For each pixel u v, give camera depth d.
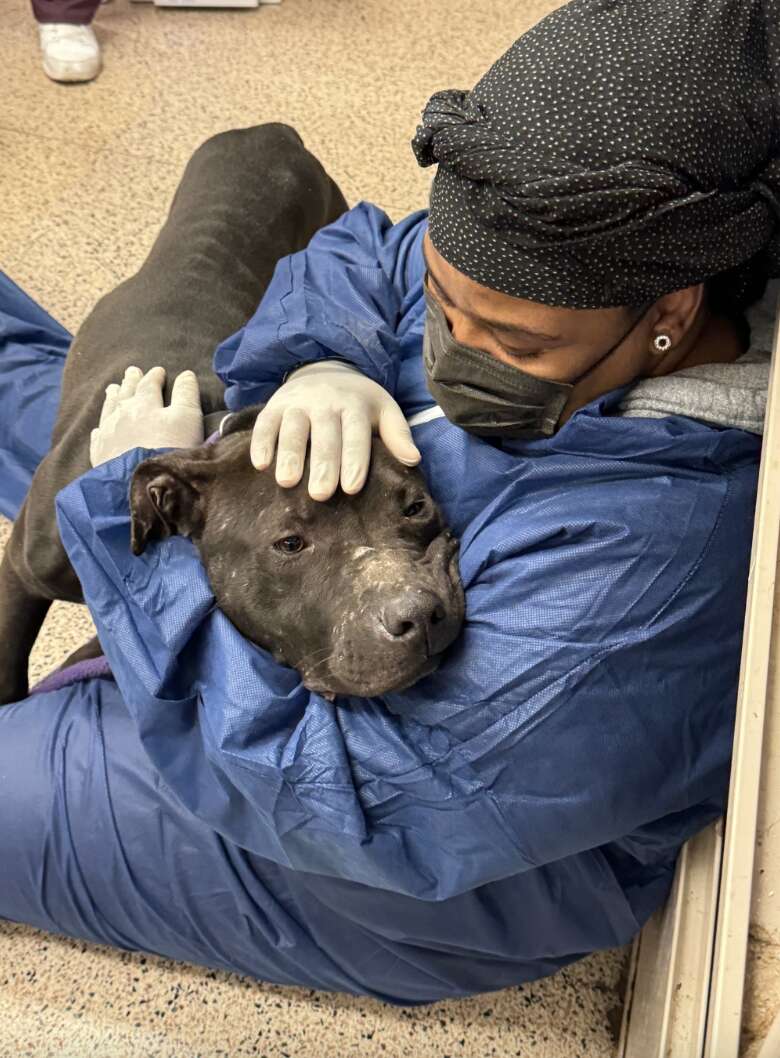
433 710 1.20
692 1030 1.27
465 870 1.30
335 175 3.04
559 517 1.18
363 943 1.58
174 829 1.56
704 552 1.18
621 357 1.16
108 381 1.84
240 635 1.29
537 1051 1.67
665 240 0.99
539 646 1.15
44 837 1.60
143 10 3.62
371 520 1.25
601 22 0.99
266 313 1.50
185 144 3.13
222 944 1.63
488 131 0.99
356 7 3.69
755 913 1.02
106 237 2.86
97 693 1.69
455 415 1.25
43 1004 1.71
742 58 0.98
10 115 3.18
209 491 1.34
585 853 1.44
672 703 1.21
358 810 1.24
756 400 1.20
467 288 1.09
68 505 1.35
